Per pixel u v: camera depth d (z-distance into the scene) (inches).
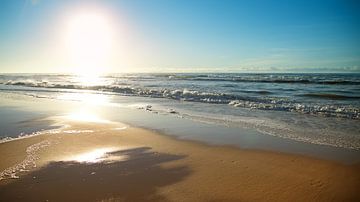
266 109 571.8
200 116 495.2
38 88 1315.2
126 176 221.6
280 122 434.3
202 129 388.2
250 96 799.7
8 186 204.1
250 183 207.6
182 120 458.0
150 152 283.1
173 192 194.4
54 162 251.3
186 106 630.5
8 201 183.0
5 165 243.9
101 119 470.6
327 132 365.1
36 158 261.7
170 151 286.7
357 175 220.1
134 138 339.0
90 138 336.2
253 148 294.8
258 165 244.4
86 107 629.0
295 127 397.4
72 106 649.0
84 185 205.3
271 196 187.8
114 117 491.5
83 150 287.9
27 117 488.7
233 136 346.3
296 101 695.7
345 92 957.8
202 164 247.9
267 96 813.9
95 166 243.1
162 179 215.9
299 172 228.1
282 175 222.2
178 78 2433.6
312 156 266.7
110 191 196.2
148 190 197.6
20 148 293.0
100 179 215.9
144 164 248.2
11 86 1518.2
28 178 217.5
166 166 243.3
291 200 182.4
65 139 331.0
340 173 224.8
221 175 222.8
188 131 376.5
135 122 442.0
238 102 659.4
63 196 189.3
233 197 186.9
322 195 189.2
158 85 1391.5
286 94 882.8
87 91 1098.1
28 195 190.5
